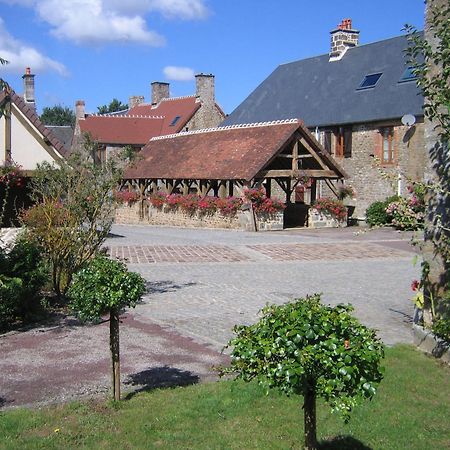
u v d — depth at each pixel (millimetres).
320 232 22875
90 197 9680
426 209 6848
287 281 11977
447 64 6289
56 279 9555
